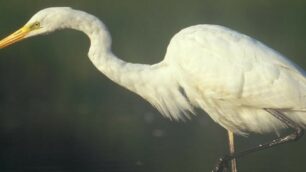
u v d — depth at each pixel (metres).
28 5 22.61
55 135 16.86
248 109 11.52
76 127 17.75
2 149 15.53
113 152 15.31
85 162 14.47
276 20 23.66
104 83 20.44
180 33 11.66
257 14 23.86
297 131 11.41
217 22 23.31
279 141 11.57
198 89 11.59
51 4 22.80
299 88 11.06
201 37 11.38
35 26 11.68
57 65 20.95
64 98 20.33
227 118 11.80
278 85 11.06
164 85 11.71
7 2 22.55
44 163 14.46
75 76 20.72
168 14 23.20
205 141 16.41
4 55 21.00
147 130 17.52
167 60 11.69
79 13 11.52
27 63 21.00
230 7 23.95
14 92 20.55
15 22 22.12
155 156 14.94
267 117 11.51
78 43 21.25
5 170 13.84
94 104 20.08
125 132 17.25
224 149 15.51
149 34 22.41
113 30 22.47
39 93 20.59
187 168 13.80
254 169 13.88
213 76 11.27
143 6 23.39
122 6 23.36
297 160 14.62
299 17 23.91
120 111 19.47
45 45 21.16
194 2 24.02
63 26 11.59
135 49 21.78
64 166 14.23
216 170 11.72
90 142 16.22
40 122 18.27
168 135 17.00
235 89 11.21
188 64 11.41
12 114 19.17
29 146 15.83
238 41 11.25
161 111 12.00
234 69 11.16
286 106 11.16
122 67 11.57
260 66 11.11
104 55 11.52
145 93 11.80
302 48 22.56
